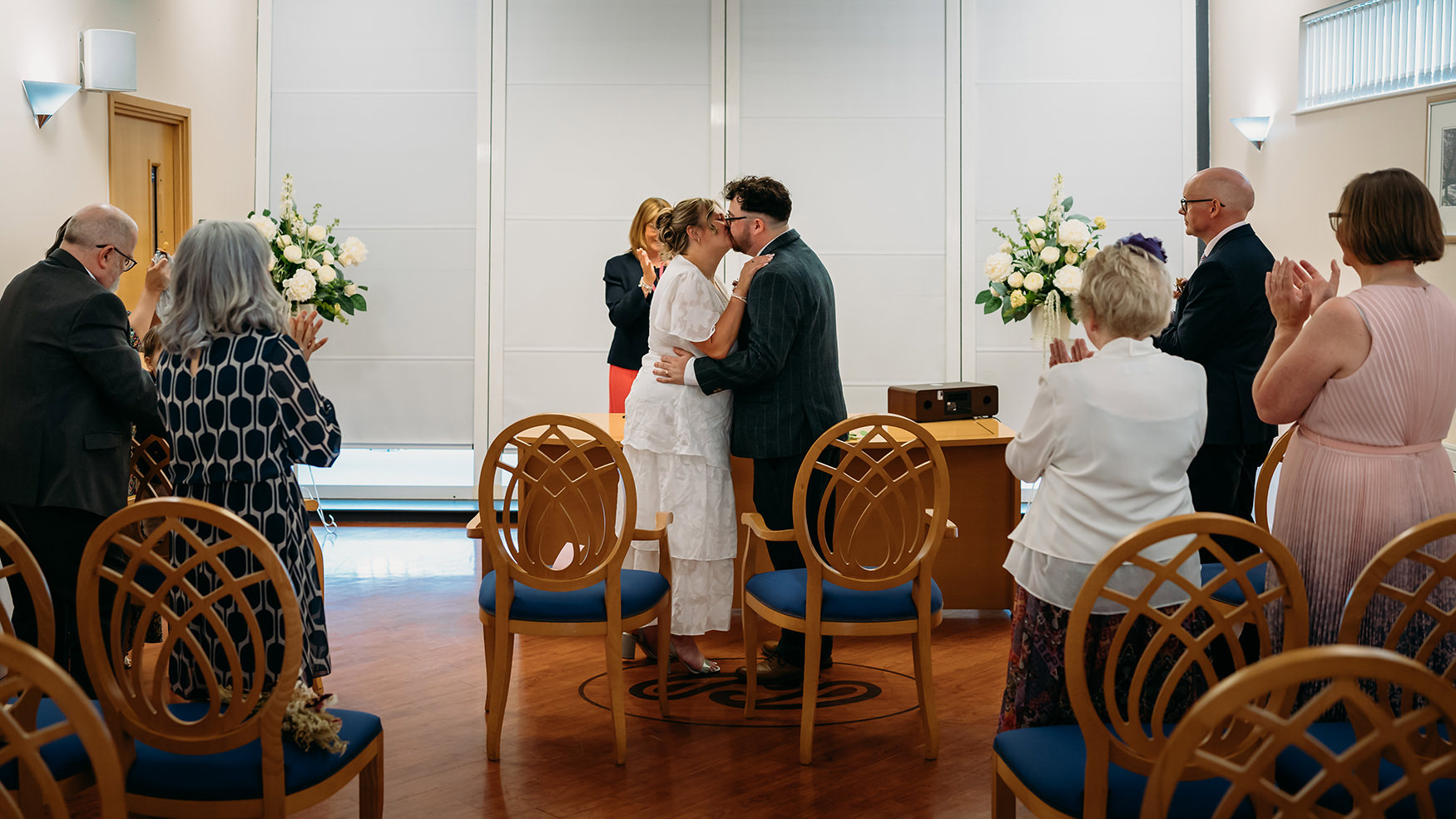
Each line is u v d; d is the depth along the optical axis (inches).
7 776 77.3
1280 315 99.3
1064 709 93.2
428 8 256.7
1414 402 88.7
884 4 257.8
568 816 108.4
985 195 260.7
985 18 258.5
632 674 150.3
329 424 104.2
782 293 132.6
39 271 119.0
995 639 165.3
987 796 113.0
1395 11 201.3
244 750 83.4
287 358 102.1
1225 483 142.3
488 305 261.0
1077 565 88.8
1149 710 91.6
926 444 118.8
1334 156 217.3
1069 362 91.0
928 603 120.6
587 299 261.0
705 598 142.1
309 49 257.6
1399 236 88.1
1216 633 73.0
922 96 259.3
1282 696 72.4
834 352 141.6
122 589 78.5
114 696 79.3
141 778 80.0
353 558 216.8
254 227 104.1
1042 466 94.0
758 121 259.3
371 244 259.9
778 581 127.7
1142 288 87.8
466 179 259.4
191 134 232.8
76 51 199.3
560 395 262.5
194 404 100.4
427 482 267.0
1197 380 89.7
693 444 139.1
